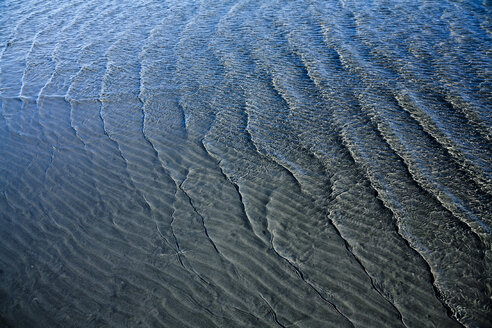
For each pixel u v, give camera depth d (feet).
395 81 23.44
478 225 13.66
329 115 20.72
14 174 18.04
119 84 25.67
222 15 36.42
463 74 23.52
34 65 29.32
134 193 16.53
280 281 12.54
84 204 16.11
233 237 14.20
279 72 25.63
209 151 18.72
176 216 15.25
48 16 39.86
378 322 11.14
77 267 13.42
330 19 33.65
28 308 12.13
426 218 14.17
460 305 11.34
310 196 15.65
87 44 32.30
